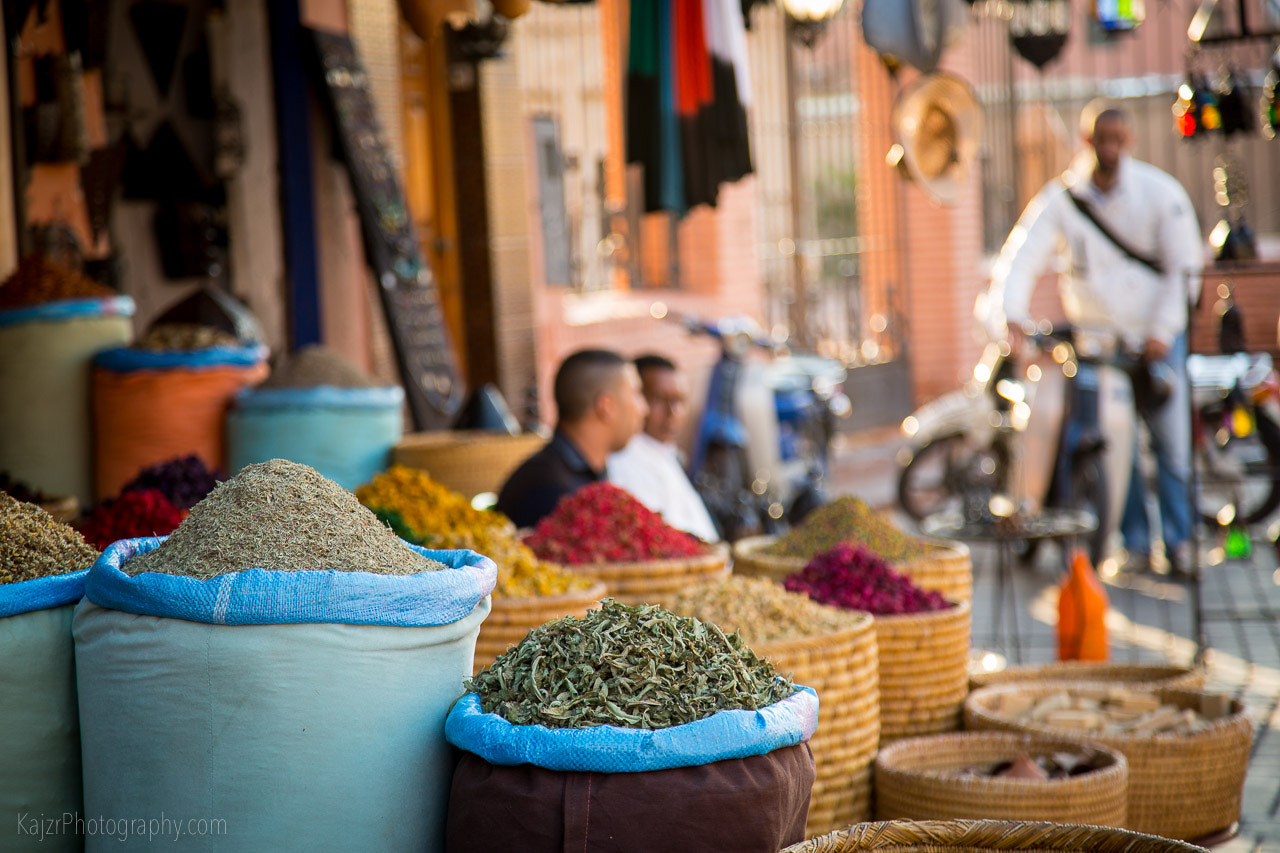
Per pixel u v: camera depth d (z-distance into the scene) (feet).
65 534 7.84
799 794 7.25
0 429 16.46
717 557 11.60
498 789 6.95
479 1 25.22
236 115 21.22
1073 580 14.97
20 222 17.76
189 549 7.06
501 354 26.17
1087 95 53.11
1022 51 22.18
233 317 18.33
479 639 9.71
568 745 6.82
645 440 17.37
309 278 22.22
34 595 7.14
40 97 17.98
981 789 9.79
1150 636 19.27
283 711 6.78
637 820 6.77
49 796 7.25
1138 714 11.90
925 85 19.71
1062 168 46.73
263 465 7.47
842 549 11.76
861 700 10.27
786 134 36.63
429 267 24.52
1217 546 25.52
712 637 7.64
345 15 23.12
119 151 19.80
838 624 10.39
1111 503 22.58
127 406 16.43
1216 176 18.99
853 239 41.04
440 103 26.02
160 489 12.31
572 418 15.55
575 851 6.76
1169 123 51.80
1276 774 13.21
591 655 7.24
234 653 6.73
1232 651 18.33
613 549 11.50
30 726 7.14
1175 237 22.31
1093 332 22.99
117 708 6.93
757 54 35.55
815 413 25.22
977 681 12.74
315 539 7.09
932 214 40.98
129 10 19.92
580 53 31.12
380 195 21.99
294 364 17.52
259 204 21.67
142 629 6.83
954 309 40.98
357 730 6.94
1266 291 31.53
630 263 33.47
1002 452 25.93
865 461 34.99
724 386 23.13
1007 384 23.98
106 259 19.19
